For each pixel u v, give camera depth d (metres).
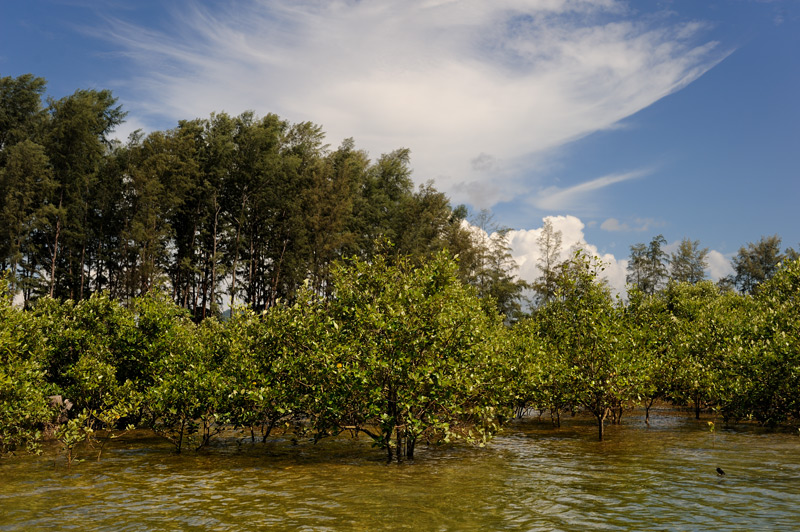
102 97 55.88
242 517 8.94
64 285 50.47
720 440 17.31
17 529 8.32
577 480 11.77
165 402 15.34
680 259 84.56
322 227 49.78
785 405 17.11
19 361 14.25
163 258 50.59
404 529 8.30
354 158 60.34
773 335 17.61
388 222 60.47
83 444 16.64
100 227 50.75
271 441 17.58
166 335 18.30
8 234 42.06
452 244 61.16
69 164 47.47
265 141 53.34
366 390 13.42
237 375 15.62
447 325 13.64
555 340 22.20
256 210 53.97
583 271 17.64
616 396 17.36
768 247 87.19
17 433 14.37
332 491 10.79
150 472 12.74
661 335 22.19
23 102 53.28
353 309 14.10
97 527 8.41
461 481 11.72
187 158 48.81
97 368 16.30
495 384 15.19
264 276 54.50
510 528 8.33
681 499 9.99
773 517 8.76
